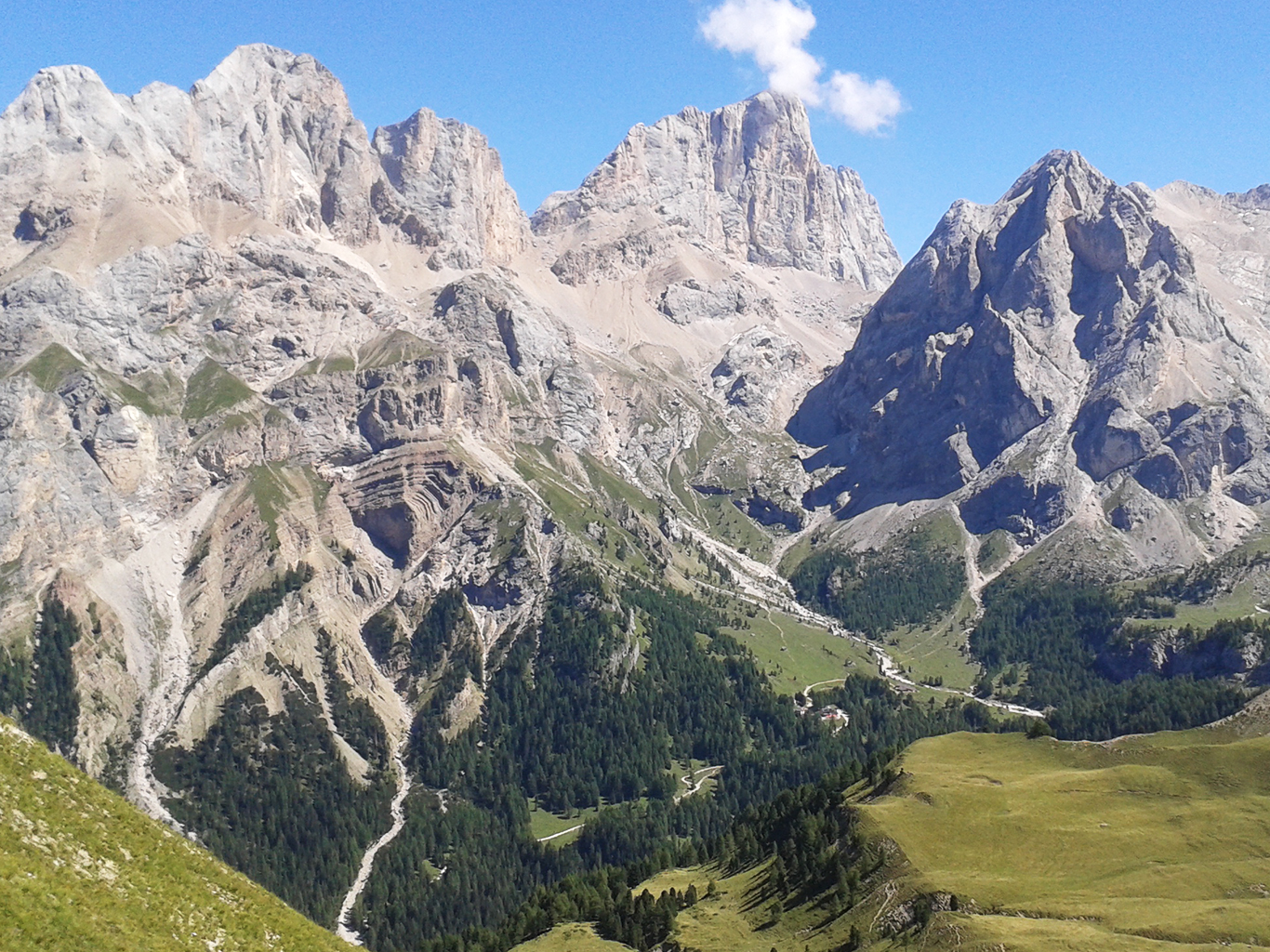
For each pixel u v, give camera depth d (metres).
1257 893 175.12
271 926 123.12
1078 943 159.75
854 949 180.12
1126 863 188.25
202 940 111.31
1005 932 165.62
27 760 122.06
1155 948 156.62
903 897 184.62
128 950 101.31
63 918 99.50
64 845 111.69
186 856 126.38
